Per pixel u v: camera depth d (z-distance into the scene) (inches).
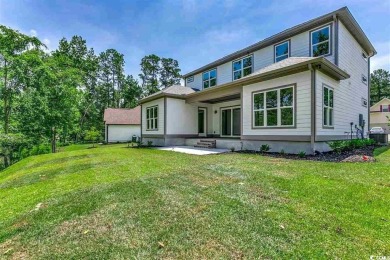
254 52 490.0
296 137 298.0
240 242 82.0
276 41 441.1
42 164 320.8
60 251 82.2
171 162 262.4
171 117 532.4
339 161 234.7
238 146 389.4
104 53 1556.3
